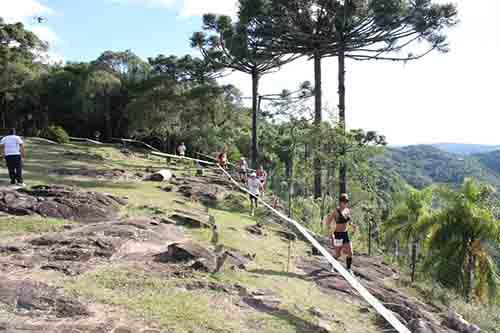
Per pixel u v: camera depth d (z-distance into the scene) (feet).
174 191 49.47
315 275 26.89
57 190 34.24
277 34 83.61
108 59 162.40
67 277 18.03
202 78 133.28
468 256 70.74
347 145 72.90
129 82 158.92
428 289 37.58
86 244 22.38
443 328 22.49
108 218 30.27
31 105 162.30
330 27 81.97
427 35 76.48
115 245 22.82
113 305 15.98
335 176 75.72
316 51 85.92
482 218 69.62
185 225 31.73
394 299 26.58
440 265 69.67
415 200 88.58
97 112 151.12
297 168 77.36
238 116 155.02
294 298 20.90
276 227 42.88
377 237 94.07
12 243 21.98
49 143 99.66
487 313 36.55
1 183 40.86
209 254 23.62
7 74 146.92
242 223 38.55
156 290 18.02
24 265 18.74
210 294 18.79
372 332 19.06
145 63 166.30
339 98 78.38
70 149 89.51
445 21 74.43
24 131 168.04
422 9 73.15
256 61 98.48
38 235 24.11
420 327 19.94
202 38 102.99
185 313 16.20
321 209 68.95
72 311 14.92
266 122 156.46
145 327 14.57
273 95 109.50
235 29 92.63
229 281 20.95
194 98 133.18
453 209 72.49
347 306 22.13
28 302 15.03
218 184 62.95
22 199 30.01
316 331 17.35
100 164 69.97
